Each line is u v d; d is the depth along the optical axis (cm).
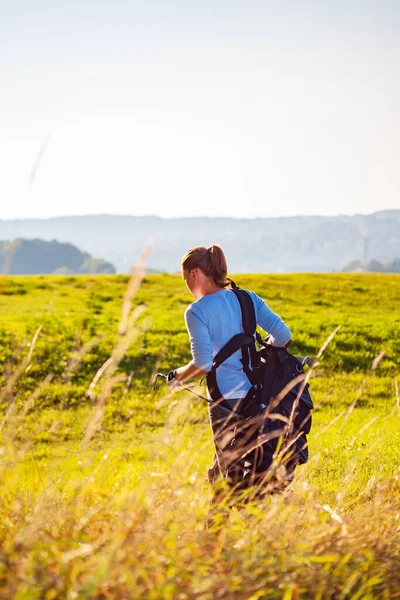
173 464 427
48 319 2514
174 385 513
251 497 432
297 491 461
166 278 4175
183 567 342
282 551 368
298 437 488
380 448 794
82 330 2308
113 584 308
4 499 416
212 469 509
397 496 525
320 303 3512
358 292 3903
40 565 319
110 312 2864
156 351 2080
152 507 389
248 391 507
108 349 2033
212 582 319
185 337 2288
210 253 545
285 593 337
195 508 403
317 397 1634
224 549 383
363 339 2422
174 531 358
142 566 327
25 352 1881
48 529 391
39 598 305
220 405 506
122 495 405
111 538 358
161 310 2994
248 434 473
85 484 420
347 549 391
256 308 543
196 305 525
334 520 438
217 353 520
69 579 309
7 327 2289
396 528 453
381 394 1709
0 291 3453
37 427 474
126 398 1557
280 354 521
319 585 357
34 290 3553
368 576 383
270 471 434
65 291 3562
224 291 543
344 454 789
